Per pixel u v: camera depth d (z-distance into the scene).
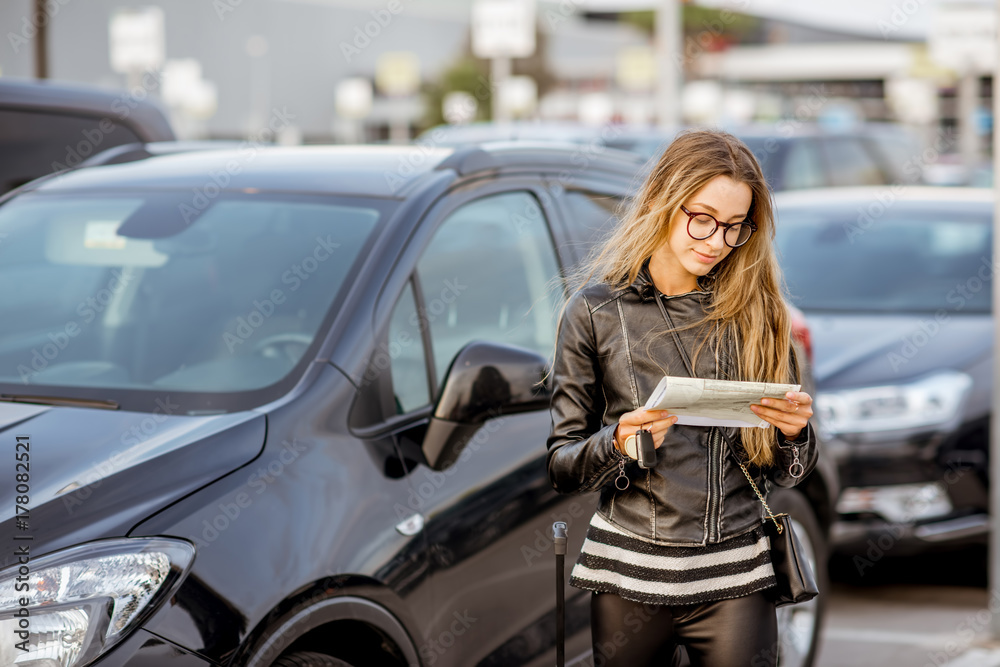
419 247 3.32
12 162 5.84
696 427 2.51
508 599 3.20
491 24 21.56
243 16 33.00
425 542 2.93
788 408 2.34
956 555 6.41
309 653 2.67
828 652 4.92
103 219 3.64
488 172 3.70
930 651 4.90
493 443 3.22
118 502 2.51
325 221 3.42
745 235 2.52
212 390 2.98
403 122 36.12
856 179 12.67
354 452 2.88
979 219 7.20
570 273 3.82
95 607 2.33
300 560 2.62
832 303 6.87
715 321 2.54
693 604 2.53
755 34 56.69
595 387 2.59
